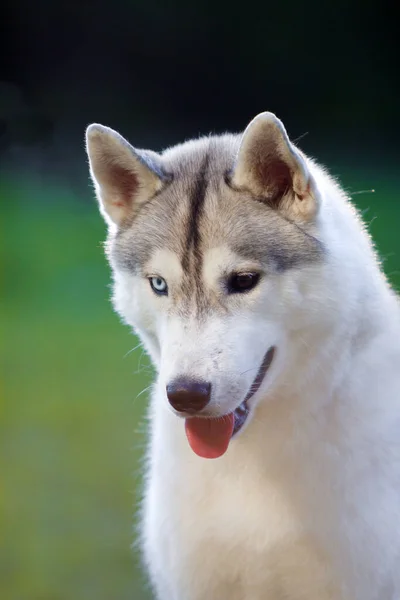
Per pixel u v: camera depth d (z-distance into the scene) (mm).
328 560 7152
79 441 14703
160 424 7492
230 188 7098
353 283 6914
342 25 33781
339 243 6977
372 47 33812
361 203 27891
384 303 7316
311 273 6777
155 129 33656
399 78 33719
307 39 33906
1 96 33156
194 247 6883
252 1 34000
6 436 14992
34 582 11125
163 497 7430
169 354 6707
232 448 7160
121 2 33969
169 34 34094
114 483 13500
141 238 7184
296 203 6934
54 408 16031
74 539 12062
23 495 13172
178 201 7191
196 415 6637
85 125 33250
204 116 34094
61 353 19031
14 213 29219
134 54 34062
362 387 7055
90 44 33938
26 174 31688
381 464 7062
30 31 33688
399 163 32156
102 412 15859
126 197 7488
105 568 11500
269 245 6812
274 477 7121
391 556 7059
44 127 33000
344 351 6961
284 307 6836
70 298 23031
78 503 12922
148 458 8445
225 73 34156
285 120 34000
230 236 6859
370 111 33719
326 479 7059
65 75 33844
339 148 33188
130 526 12414
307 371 6949
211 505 7293
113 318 21531
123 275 7305
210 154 7508
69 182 31422
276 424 7078
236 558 7359
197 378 6516
